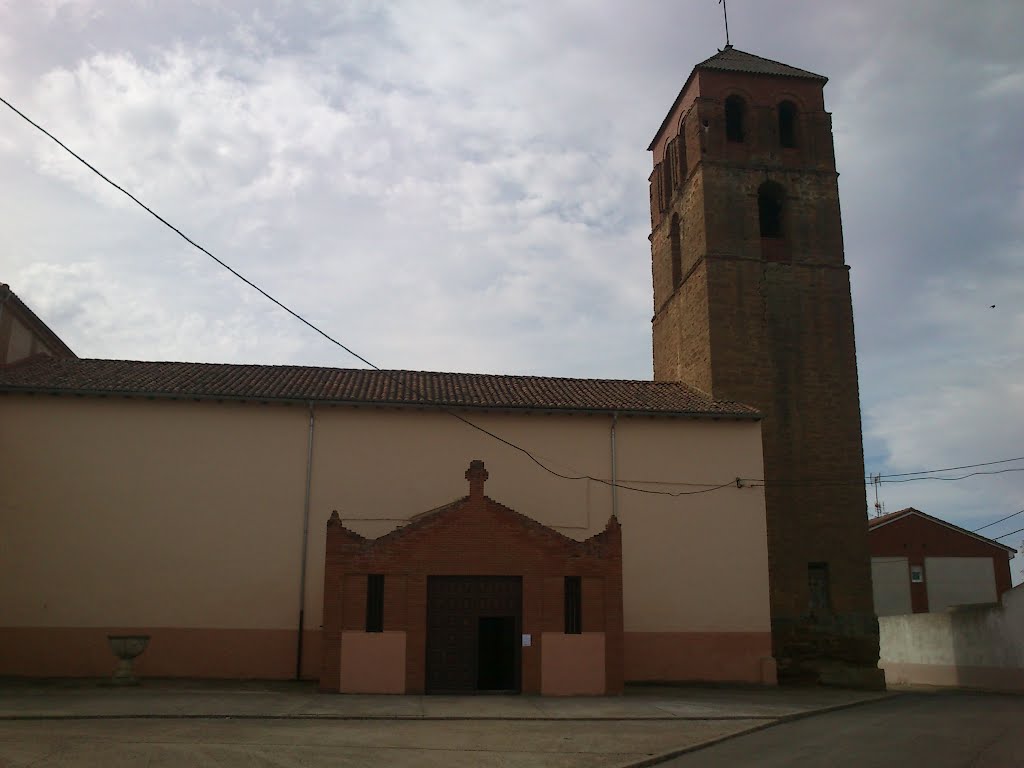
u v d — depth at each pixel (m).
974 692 29.20
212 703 18.28
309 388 26.05
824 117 33.47
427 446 25.38
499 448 25.72
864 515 29.39
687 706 20.02
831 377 30.62
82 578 23.30
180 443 24.36
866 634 28.22
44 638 22.88
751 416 26.75
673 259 35.00
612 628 21.77
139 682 21.53
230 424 24.66
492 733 15.95
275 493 24.38
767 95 33.34
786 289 31.23
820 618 28.23
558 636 21.52
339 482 24.70
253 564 23.89
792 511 29.08
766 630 25.72
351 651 20.84
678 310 33.78
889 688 32.56
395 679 20.83
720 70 33.19
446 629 21.41
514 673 21.44
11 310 25.50
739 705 20.67
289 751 13.53
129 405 24.34
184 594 23.52
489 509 21.97
